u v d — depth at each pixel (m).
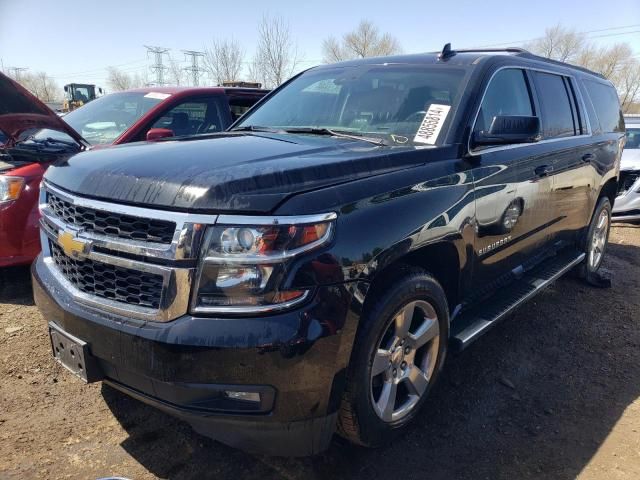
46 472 2.49
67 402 3.06
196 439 2.78
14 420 2.86
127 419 2.93
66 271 2.52
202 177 2.14
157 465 2.58
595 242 5.58
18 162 4.46
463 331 3.18
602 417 3.20
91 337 2.26
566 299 5.16
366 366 2.41
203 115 6.24
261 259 2.03
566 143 4.29
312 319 2.08
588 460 2.78
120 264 2.19
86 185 2.38
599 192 5.16
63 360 2.47
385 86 3.61
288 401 2.11
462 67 3.50
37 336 3.81
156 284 2.12
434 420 3.08
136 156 2.51
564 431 3.04
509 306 3.58
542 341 4.20
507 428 3.04
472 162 3.08
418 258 2.88
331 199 2.22
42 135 4.62
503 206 3.33
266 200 2.07
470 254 3.05
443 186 2.79
